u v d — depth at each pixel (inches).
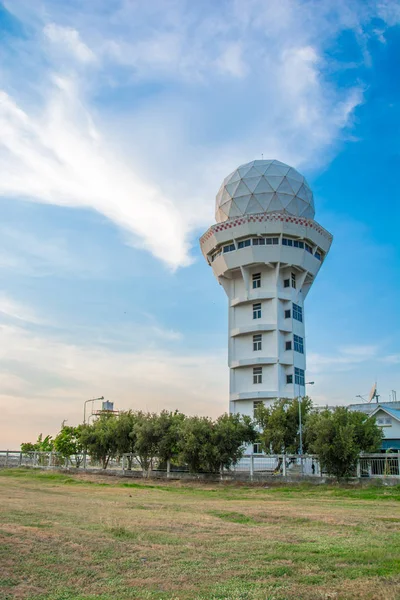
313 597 423.5
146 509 1025.5
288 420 2134.6
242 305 2886.3
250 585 458.0
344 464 1755.7
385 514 987.3
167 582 464.4
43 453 2972.4
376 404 2938.0
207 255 3041.3
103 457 2588.6
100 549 581.3
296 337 2785.4
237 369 2810.0
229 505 1164.5
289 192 2832.2
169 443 2209.6
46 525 727.1
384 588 448.5
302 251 2773.1
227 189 2928.2
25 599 413.1
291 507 1123.3
